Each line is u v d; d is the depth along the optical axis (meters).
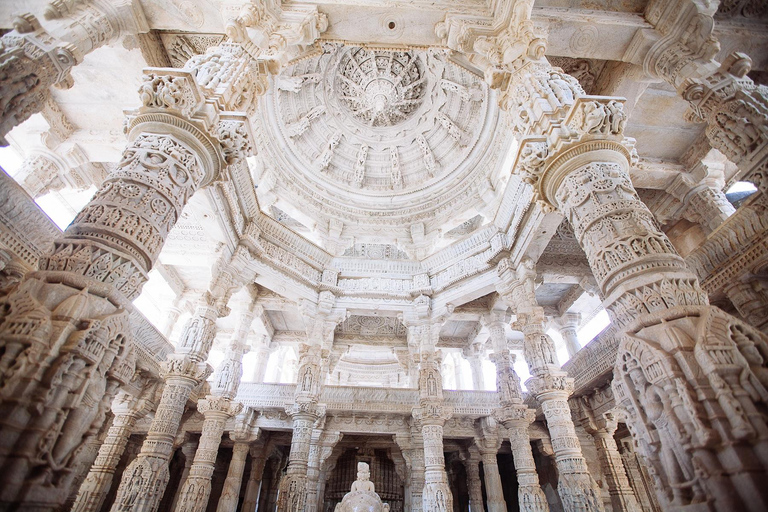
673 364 3.21
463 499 18.80
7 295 3.22
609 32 6.90
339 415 15.41
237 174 10.91
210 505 17.72
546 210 5.88
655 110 9.80
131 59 9.32
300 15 6.94
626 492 11.68
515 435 11.55
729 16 7.80
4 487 2.50
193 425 15.09
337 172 17.14
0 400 2.64
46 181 10.80
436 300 13.77
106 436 11.98
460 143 16.20
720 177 10.48
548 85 5.91
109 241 3.76
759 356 3.12
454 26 7.02
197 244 13.16
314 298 13.81
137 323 11.66
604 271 4.32
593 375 12.05
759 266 6.37
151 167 4.46
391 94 16.89
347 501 10.66
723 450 2.79
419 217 16.30
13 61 4.92
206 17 6.85
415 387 15.85
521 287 11.52
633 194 4.73
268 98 13.63
